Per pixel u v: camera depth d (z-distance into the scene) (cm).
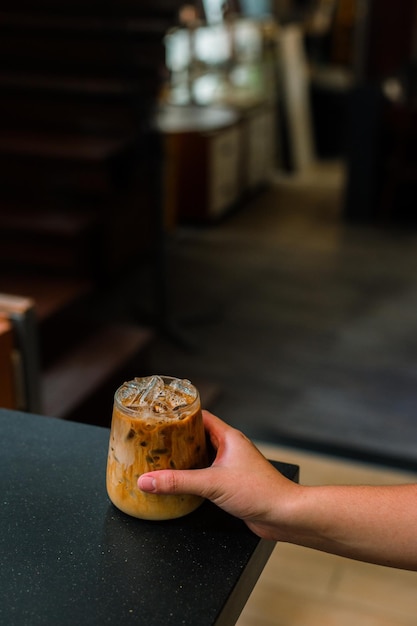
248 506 88
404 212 596
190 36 597
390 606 200
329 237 561
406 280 479
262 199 659
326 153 802
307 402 326
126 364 308
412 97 565
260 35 686
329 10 797
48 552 86
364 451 285
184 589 81
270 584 207
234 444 93
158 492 87
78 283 336
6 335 185
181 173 569
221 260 509
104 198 414
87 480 99
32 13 432
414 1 538
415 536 86
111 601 79
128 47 421
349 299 447
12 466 101
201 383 327
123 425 88
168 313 418
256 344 384
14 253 384
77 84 418
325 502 88
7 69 442
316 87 779
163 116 368
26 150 398
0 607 78
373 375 353
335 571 212
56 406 265
